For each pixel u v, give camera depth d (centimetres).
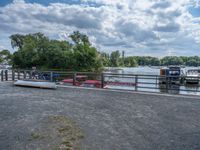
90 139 414
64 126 491
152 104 754
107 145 386
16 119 548
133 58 12862
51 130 463
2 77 1609
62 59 4947
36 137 422
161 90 1188
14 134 439
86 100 824
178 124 521
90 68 5112
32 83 1218
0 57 8931
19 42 7769
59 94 972
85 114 607
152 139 420
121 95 948
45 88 1163
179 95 934
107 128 482
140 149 372
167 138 427
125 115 599
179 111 653
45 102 779
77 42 6681
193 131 473
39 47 5416
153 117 582
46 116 579
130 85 1235
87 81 1345
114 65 10444
